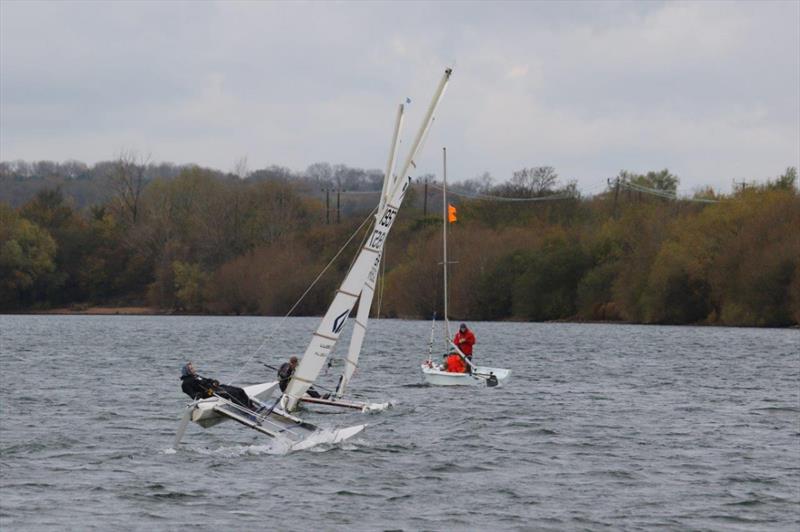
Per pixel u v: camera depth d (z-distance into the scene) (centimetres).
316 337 9825
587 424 11138
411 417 11431
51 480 8138
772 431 10750
